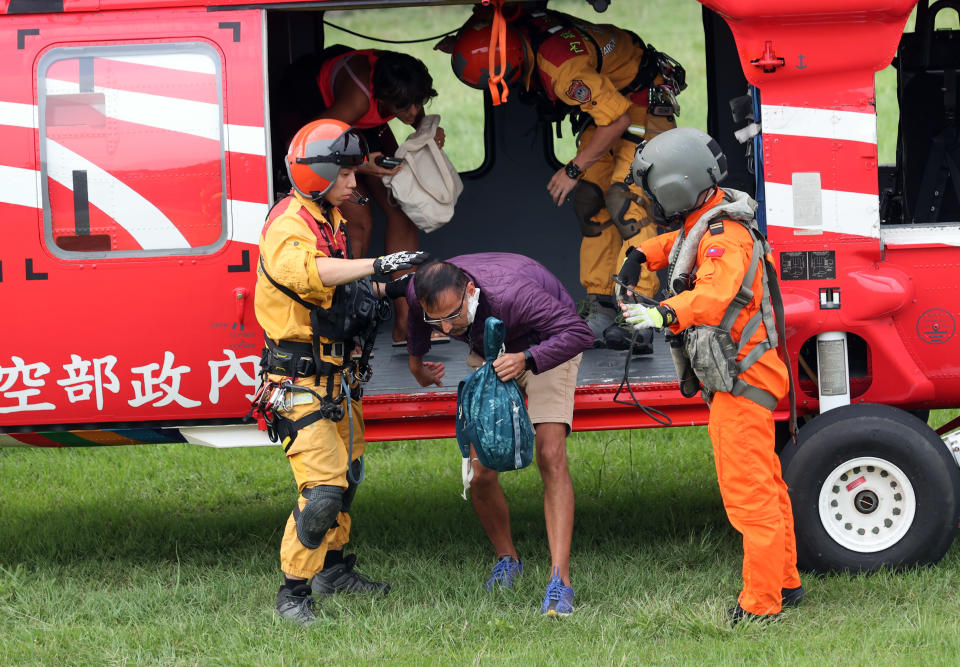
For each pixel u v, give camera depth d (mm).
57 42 18438
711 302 15758
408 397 19297
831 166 18297
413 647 16609
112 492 27422
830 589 18062
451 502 25125
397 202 23328
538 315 17000
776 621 16891
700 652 15898
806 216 18375
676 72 23641
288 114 22062
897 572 18547
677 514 23500
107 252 18562
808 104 18250
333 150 16656
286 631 17125
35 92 18422
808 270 18438
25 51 18438
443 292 16625
